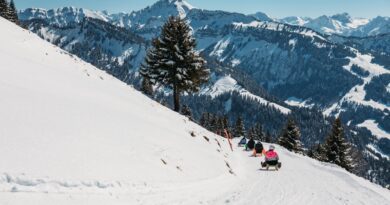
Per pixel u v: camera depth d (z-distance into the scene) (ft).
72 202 30.42
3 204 26.04
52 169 33.14
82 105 60.23
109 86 108.47
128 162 44.04
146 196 38.29
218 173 62.54
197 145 79.20
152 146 55.67
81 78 96.63
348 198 55.52
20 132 36.94
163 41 144.66
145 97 128.06
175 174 49.78
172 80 146.61
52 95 58.34
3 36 102.63
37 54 102.06
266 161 82.48
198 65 145.59
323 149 209.05
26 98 48.67
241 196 49.80
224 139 141.69
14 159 31.55
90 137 45.27
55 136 40.14
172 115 114.83
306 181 69.21
